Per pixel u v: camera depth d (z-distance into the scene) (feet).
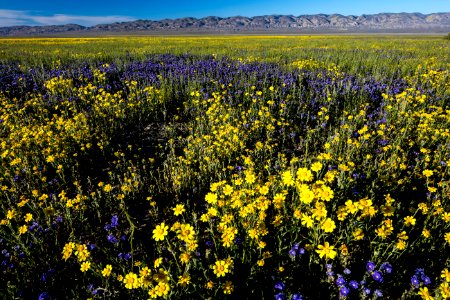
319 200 11.86
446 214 11.45
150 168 20.56
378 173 16.42
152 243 13.53
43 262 12.22
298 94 31.14
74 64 48.42
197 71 42.09
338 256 11.21
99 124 25.58
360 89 31.81
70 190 17.78
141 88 34.68
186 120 29.07
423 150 17.52
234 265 11.14
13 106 29.37
